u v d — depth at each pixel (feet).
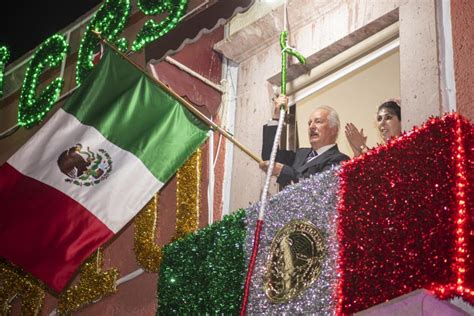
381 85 28.53
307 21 31.04
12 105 41.96
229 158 31.99
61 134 31.89
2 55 43.29
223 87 33.04
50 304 34.73
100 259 33.32
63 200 31.09
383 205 23.34
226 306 26.50
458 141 22.53
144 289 31.71
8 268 35.83
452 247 21.62
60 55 39.88
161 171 31.24
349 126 28.81
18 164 31.73
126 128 31.81
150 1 35.45
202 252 27.81
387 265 22.74
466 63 26.07
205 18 30.81
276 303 25.13
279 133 27.12
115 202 31.01
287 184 28.91
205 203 31.65
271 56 31.86
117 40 36.60
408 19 27.73
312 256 24.85
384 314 23.09
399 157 23.40
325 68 30.35
